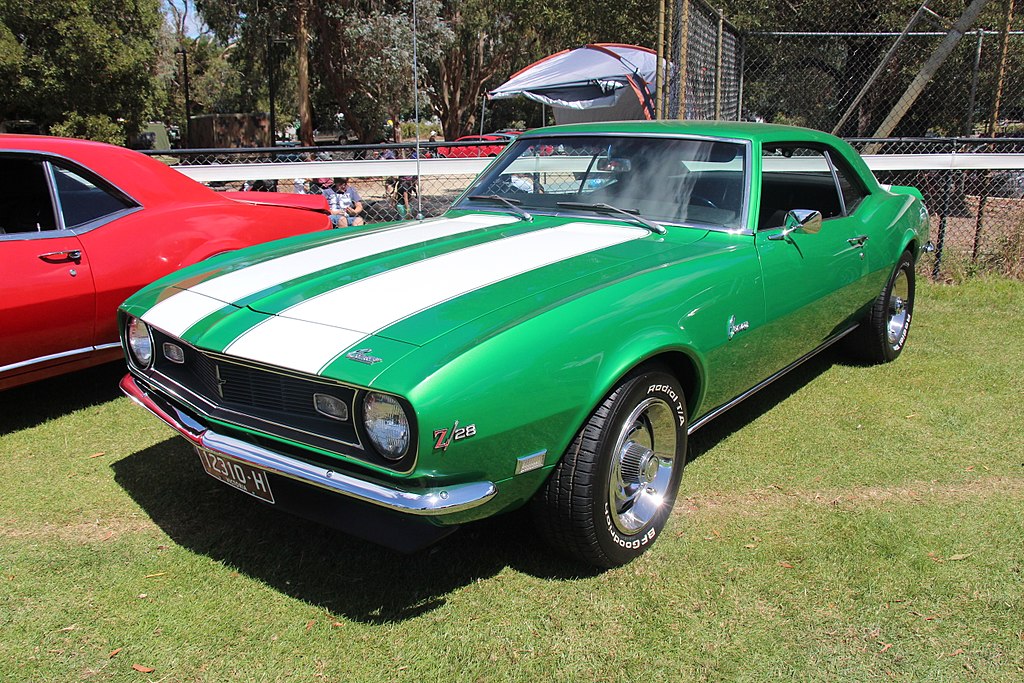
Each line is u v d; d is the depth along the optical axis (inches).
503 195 160.2
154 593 106.3
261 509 129.6
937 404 175.6
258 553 116.3
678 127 152.5
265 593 106.6
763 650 95.4
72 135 826.8
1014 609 103.0
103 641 96.6
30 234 153.8
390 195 366.3
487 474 93.9
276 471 96.7
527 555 115.9
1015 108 545.6
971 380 191.0
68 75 826.2
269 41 942.4
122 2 861.8
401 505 88.1
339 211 316.2
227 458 101.7
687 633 98.4
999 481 139.3
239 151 285.0
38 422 165.5
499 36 1141.7
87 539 119.9
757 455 150.1
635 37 837.8
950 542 118.8
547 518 105.4
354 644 96.5
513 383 92.4
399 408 87.3
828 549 116.9
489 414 90.7
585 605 104.0
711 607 103.6
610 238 132.7
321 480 92.8
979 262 310.3
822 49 563.5
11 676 90.4
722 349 124.6
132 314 117.3
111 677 90.5
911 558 114.3
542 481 101.9
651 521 115.9
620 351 103.7
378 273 114.9
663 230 136.8
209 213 184.9
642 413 110.7
